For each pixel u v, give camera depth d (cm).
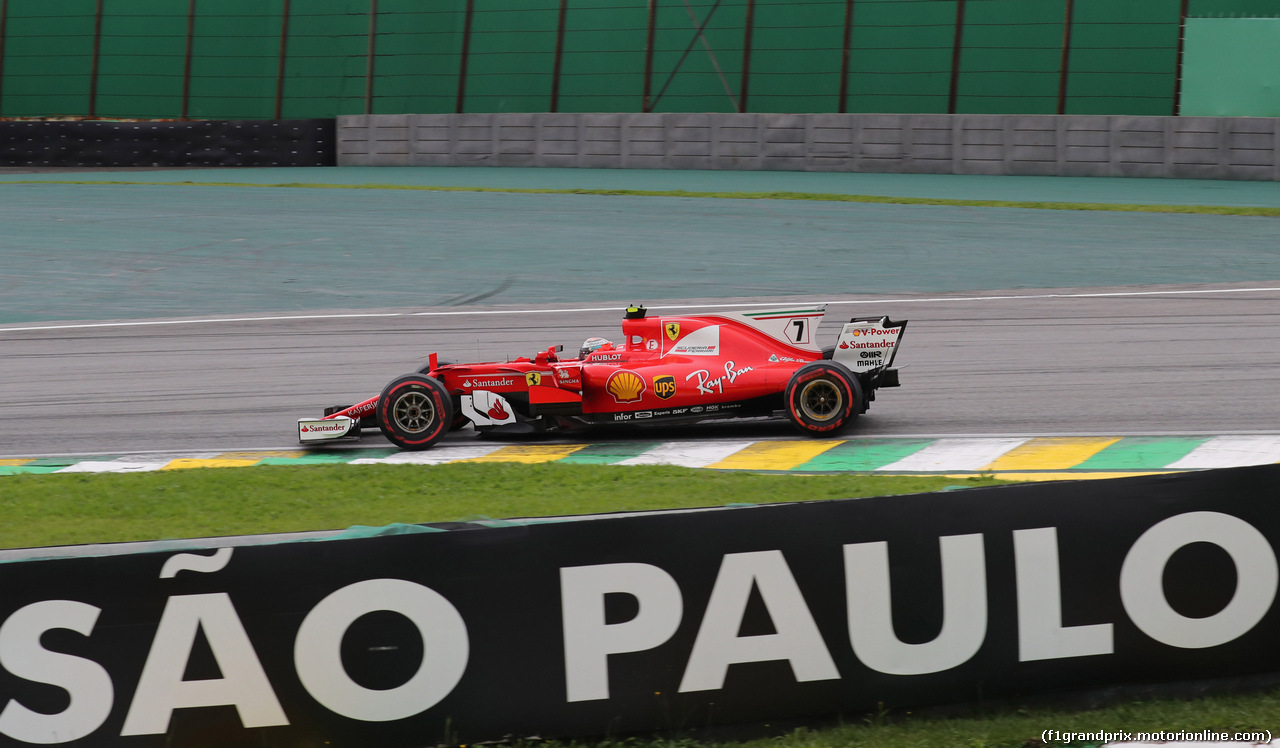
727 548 930
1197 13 6094
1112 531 946
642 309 1989
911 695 943
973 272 3581
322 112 8106
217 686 906
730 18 7181
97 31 8306
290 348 2819
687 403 1908
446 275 3772
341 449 1991
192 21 8269
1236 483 948
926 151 6281
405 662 921
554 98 7562
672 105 7319
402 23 7894
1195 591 950
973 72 6619
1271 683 954
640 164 6906
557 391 1917
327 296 3491
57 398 2402
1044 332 2730
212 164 7394
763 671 935
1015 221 4509
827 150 6481
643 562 929
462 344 2822
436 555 920
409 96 7894
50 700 899
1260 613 954
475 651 927
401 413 1939
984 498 943
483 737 927
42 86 8288
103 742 902
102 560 896
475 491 1619
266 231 4650
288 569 907
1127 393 2136
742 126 6656
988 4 6575
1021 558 944
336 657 914
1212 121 5694
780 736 931
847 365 1938
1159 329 2702
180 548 902
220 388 2447
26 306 3416
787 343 1939
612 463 1814
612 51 7438
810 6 7006
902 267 3694
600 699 932
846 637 938
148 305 3406
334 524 1484
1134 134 5869
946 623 944
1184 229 4238
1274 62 5825
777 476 1639
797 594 935
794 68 7038
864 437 1912
